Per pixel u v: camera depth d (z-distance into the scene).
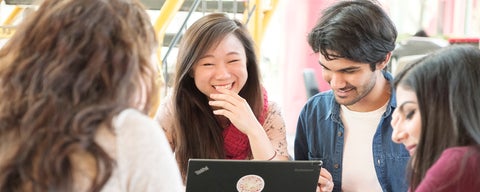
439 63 1.22
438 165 1.16
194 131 1.90
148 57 1.13
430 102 1.21
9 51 1.08
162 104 1.98
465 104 1.18
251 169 1.44
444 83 1.20
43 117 1.01
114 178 1.04
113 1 1.11
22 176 1.01
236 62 1.83
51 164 0.99
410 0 5.59
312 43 1.70
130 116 1.07
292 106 5.61
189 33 1.84
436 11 5.54
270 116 1.97
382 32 1.63
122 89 1.05
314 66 5.46
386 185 1.82
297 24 5.52
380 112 1.81
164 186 1.07
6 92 1.06
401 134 1.28
